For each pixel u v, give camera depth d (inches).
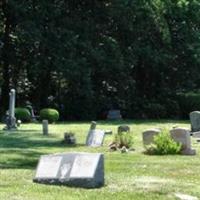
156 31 2023.9
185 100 2066.9
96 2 1969.7
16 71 1989.4
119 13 1967.3
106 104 2001.7
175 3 2098.9
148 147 876.0
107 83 2028.8
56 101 1964.8
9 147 940.6
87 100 1927.9
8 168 680.4
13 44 1934.1
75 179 525.7
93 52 1883.6
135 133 1236.5
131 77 2026.3
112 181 564.1
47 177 539.2
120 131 1010.1
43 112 1627.7
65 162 540.1
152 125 1542.8
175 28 2111.2
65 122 1694.1
